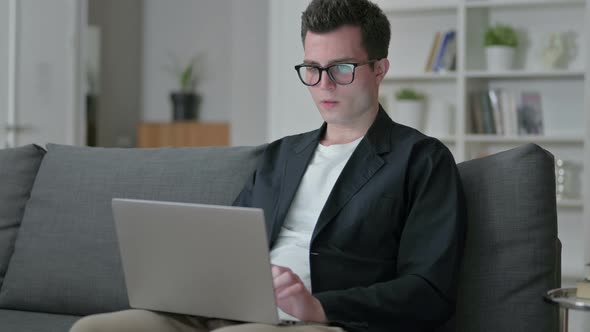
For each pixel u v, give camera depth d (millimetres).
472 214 1922
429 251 1712
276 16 5031
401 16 4965
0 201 2408
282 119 5035
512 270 1860
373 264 1773
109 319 1568
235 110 6746
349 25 1848
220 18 7910
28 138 5148
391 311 1643
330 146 1924
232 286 1548
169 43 8039
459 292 1895
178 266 1597
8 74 5047
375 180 1803
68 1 5336
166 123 7676
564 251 4574
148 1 8094
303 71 4973
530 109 4660
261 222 1466
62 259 2236
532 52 4695
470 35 4734
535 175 1897
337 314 1613
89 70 7773
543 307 1843
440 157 1808
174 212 1558
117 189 2266
